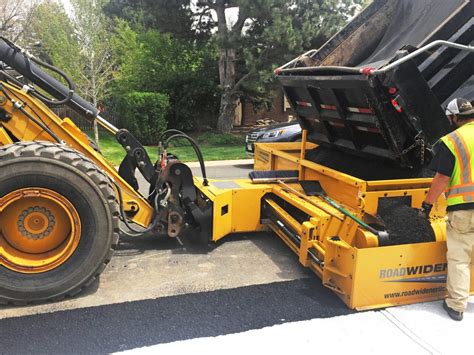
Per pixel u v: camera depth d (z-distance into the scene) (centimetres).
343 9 1330
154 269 388
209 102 1777
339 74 372
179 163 403
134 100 1434
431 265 331
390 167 416
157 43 1656
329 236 366
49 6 1388
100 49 1238
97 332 287
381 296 323
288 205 454
